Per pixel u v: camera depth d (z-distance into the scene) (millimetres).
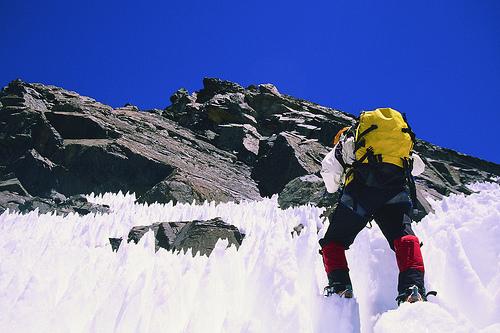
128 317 2881
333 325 2641
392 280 3074
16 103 22312
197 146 23359
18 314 3012
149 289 3076
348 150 3172
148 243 4098
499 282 2900
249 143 24562
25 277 3441
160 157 18844
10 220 7980
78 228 7617
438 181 20000
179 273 3213
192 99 32844
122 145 18547
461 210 3994
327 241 3049
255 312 2861
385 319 2316
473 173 25938
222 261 3271
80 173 17859
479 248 3275
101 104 25297
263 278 2959
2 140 19234
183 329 2887
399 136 3049
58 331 3010
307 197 11328
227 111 27859
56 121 20359
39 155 18156
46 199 15719
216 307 2955
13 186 16797
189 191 14891
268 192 19172
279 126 26734
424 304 2273
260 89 30984
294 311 2617
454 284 2975
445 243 3303
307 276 3076
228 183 18328
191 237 6816
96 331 2955
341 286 2844
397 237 2912
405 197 3035
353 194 3016
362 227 3037
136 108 27641
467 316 2846
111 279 3375
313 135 24484
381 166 3002
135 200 15453
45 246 4785
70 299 3148
